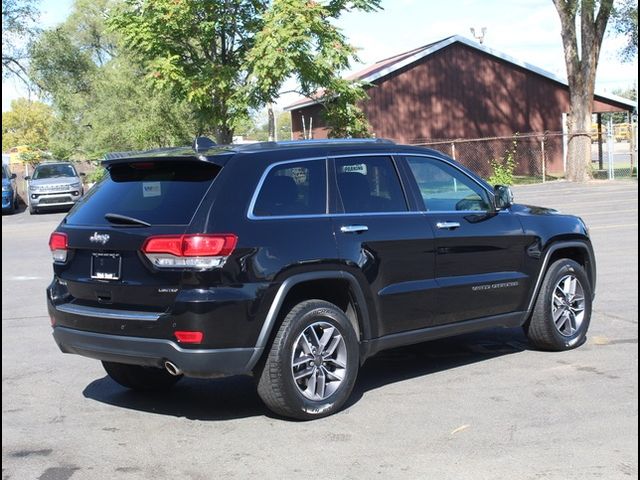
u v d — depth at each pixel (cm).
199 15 2100
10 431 520
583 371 629
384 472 433
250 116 2211
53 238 570
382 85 3359
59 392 616
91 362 712
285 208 535
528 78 3584
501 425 505
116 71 3725
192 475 438
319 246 535
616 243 1353
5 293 1098
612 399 552
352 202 570
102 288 525
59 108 4300
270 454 467
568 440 475
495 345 732
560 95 3641
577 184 2969
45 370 683
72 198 2998
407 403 560
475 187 657
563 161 3669
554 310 688
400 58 3734
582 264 736
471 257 628
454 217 624
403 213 595
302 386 530
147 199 536
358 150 591
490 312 647
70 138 4628
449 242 612
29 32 3703
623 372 621
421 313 595
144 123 3491
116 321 513
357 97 2288
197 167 534
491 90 3534
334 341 541
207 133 2711
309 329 528
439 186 634
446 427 505
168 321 491
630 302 884
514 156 3588
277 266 511
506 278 651
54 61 3825
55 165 3158
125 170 572
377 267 565
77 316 536
